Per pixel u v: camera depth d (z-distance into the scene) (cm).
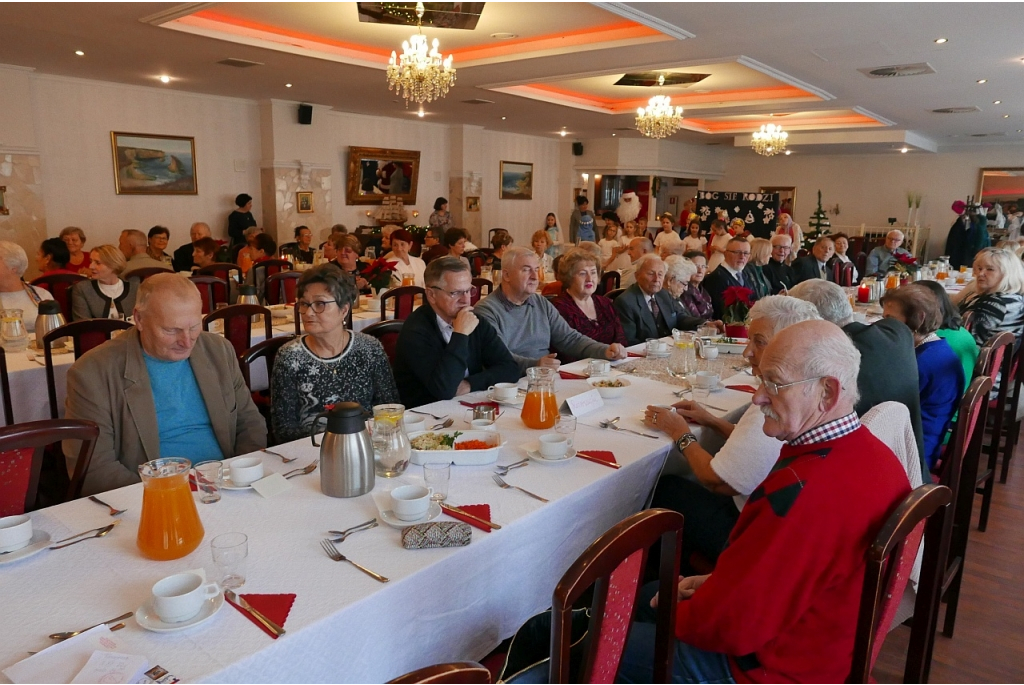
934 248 1302
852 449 126
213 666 96
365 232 958
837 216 1395
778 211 1098
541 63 579
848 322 236
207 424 202
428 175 1098
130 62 614
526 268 309
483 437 184
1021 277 363
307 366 220
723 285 500
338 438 151
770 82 740
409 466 173
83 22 464
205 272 538
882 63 550
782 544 121
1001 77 597
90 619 108
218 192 851
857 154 1348
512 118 993
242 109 858
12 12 438
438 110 923
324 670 109
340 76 670
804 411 130
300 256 755
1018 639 219
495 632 145
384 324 298
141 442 186
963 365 290
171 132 793
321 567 123
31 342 333
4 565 123
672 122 729
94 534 135
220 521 141
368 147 990
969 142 1207
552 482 164
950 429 259
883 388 203
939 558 138
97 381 181
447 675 73
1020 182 1216
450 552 129
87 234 742
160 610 105
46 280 450
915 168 1304
